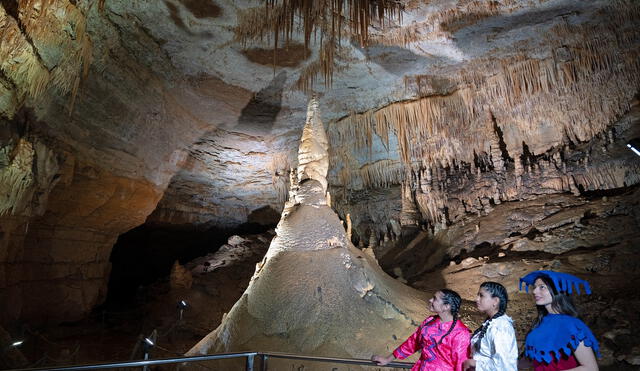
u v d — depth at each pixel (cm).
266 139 1352
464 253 996
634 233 753
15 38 565
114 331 1103
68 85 740
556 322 199
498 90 1079
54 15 603
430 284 869
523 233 934
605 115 1038
